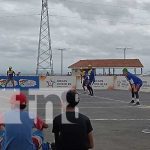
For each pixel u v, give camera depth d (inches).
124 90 1507.1
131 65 2970.0
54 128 211.3
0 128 225.6
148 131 472.4
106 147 376.5
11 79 1402.6
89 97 1067.3
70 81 1562.5
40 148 236.7
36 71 3014.3
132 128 495.8
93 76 1143.0
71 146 205.9
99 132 463.2
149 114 650.2
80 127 207.9
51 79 1555.1
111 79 1581.0
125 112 681.0
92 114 647.1
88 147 212.1
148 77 1480.1
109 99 992.2
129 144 392.8
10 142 210.1
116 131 471.8
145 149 369.4
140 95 1198.9
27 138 212.5
